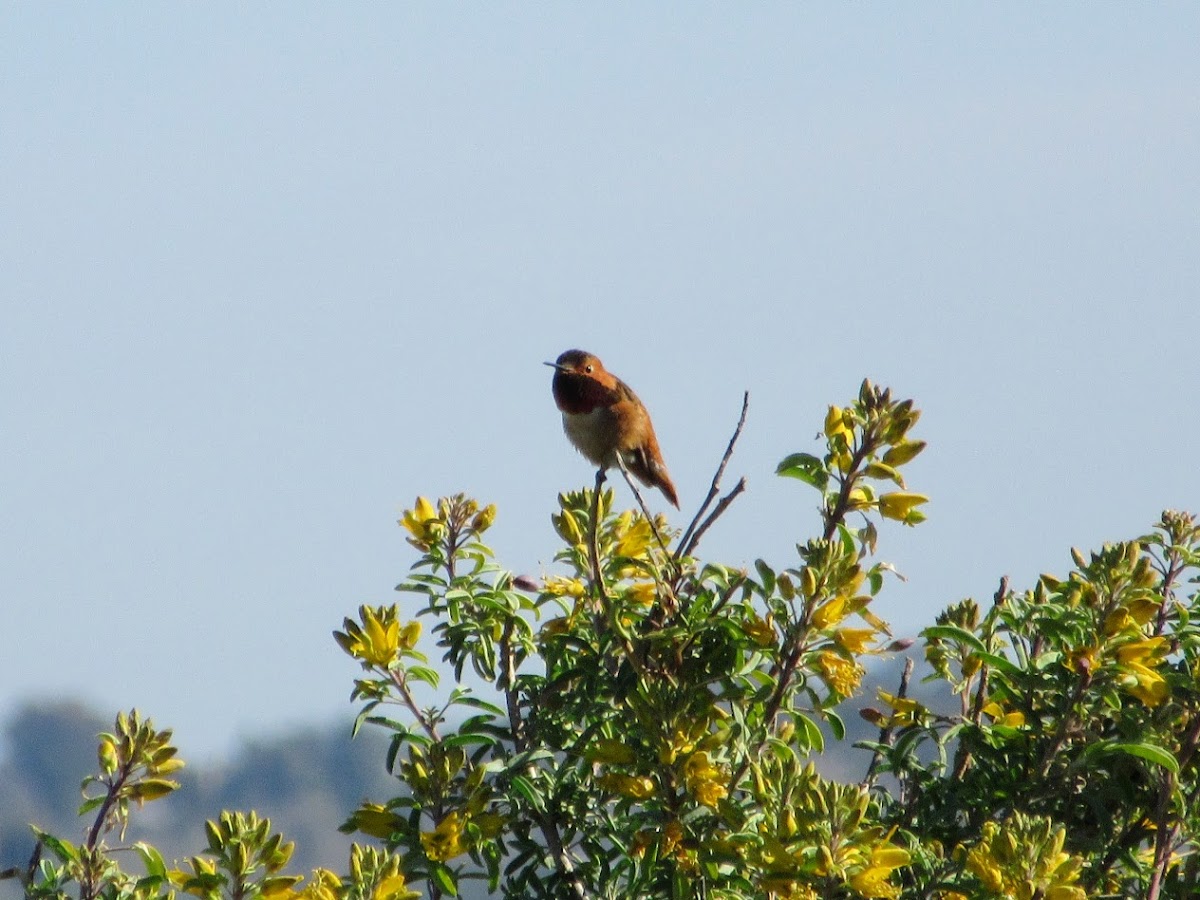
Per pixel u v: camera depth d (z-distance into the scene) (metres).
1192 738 10.62
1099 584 10.75
